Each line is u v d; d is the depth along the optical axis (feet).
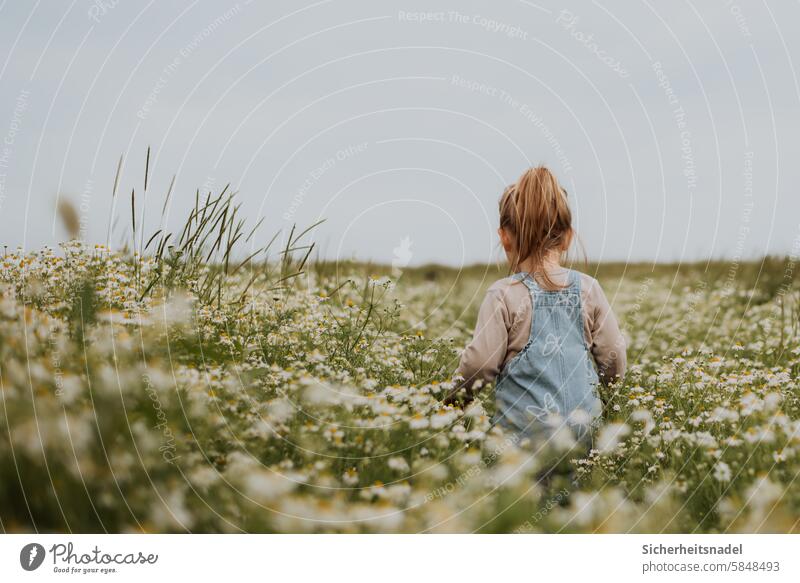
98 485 6.26
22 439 6.14
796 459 7.39
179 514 6.40
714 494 7.27
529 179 8.92
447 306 19.54
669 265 25.04
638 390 9.84
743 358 12.89
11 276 9.64
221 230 11.25
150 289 9.96
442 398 8.89
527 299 8.64
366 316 11.84
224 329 9.65
